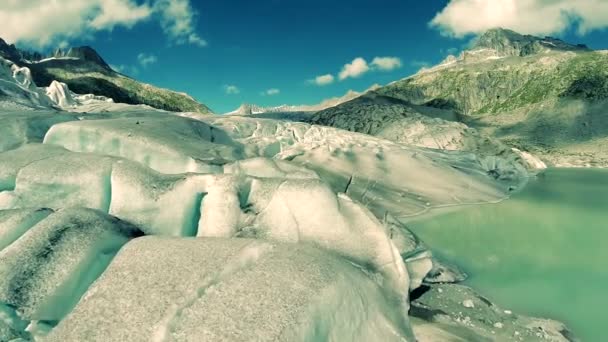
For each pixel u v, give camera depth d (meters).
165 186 11.78
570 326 12.23
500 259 18.30
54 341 6.41
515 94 167.88
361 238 10.94
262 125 40.91
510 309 13.30
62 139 16.61
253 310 6.42
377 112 96.19
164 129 19.20
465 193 32.75
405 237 15.13
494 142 61.06
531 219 26.14
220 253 7.82
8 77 35.38
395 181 32.22
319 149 34.59
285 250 8.16
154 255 7.98
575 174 54.03
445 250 19.58
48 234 8.60
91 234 9.01
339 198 12.17
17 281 7.66
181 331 6.16
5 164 12.90
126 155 15.96
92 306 6.92
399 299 9.75
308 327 6.39
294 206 11.21
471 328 11.30
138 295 6.93
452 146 61.69
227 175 12.30
